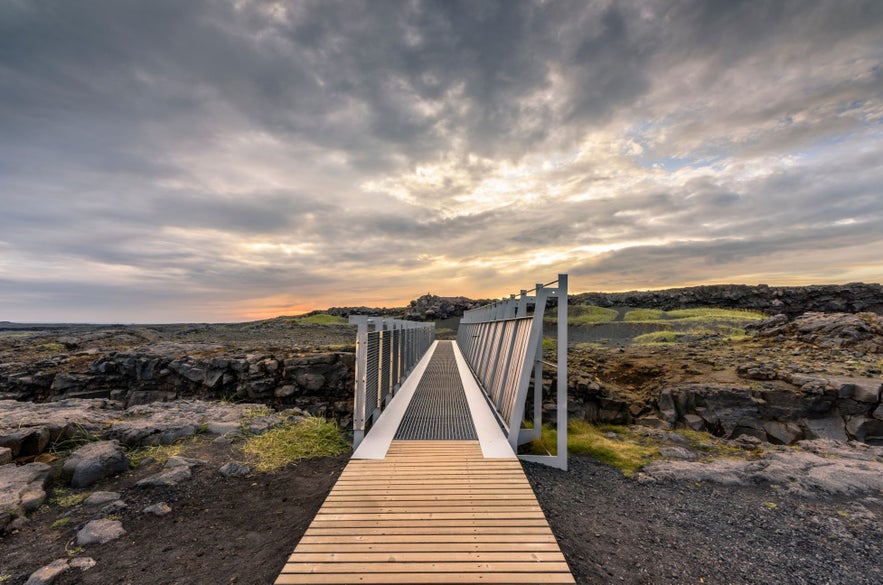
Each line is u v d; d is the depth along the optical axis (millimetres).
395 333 8359
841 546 3838
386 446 5020
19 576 3127
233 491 4684
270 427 6793
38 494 4211
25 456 5008
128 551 3475
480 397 7957
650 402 10742
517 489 3863
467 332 16656
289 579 2613
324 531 3146
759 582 3277
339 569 2705
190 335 25922
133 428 6051
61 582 3049
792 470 5688
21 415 6211
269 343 19703
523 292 6656
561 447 5539
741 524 4262
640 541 3852
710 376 11109
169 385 14656
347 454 6090
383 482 3996
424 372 11453
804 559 3619
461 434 5547
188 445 5969
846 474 5430
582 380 11062
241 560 3365
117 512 4105
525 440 6199
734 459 6547
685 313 31000
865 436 8531
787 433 9016
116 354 15383
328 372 13453
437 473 4211
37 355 18266
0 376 14898
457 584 2590
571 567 3352
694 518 4391
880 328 12883
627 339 21125
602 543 3771
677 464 5969
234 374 13852
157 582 3066
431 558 2820
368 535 3100
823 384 9273
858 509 4586
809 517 4418
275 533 3801
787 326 14906
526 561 2803
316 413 12875
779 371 10430
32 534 3697
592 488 5078
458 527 3215
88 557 3363
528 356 5180
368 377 5609
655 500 4863
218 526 3918
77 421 5863
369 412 5707
